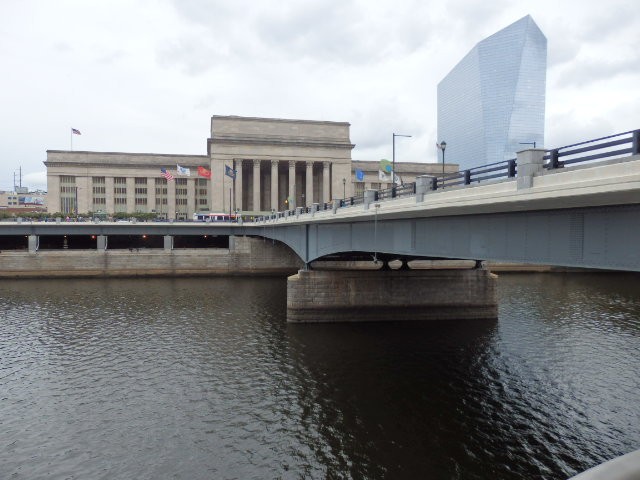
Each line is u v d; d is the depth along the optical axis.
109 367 28.16
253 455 18.42
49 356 30.28
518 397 23.50
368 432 20.11
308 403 22.97
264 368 27.75
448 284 39.94
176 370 27.56
